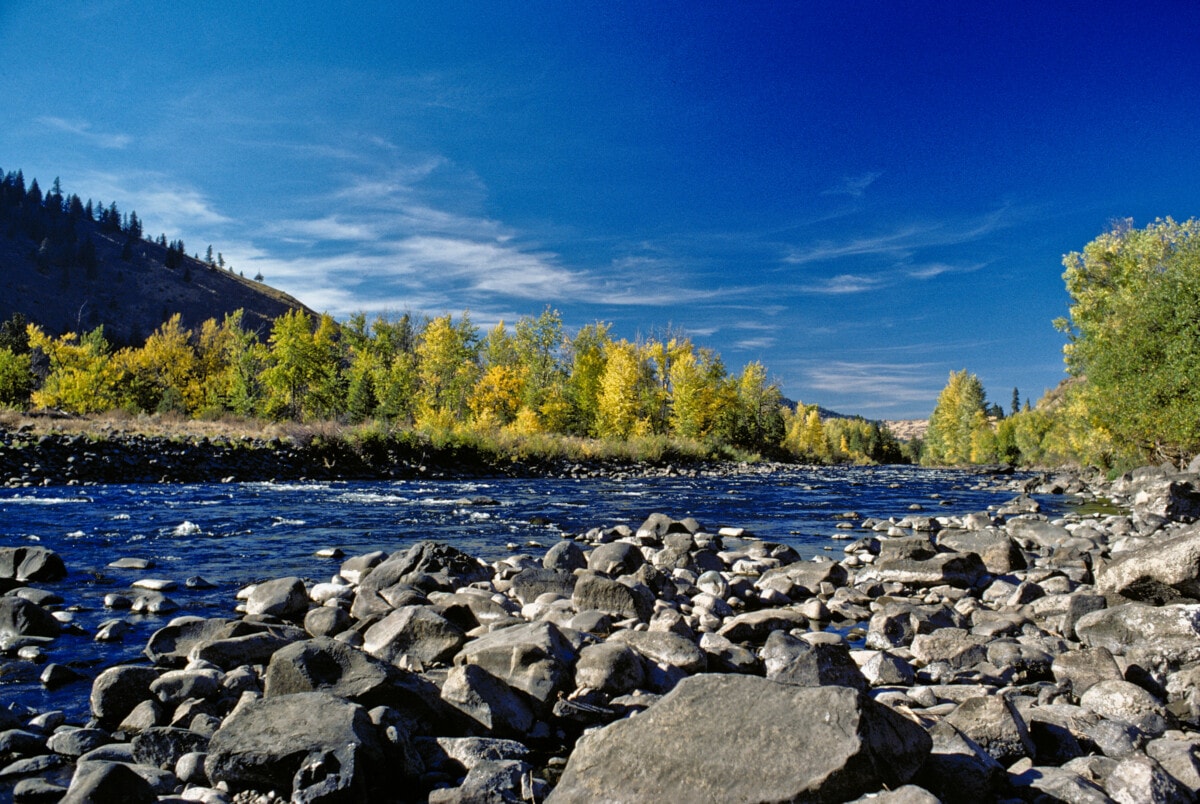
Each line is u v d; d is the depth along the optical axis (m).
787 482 34.72
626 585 6.99
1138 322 25.22
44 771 3.63
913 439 143.38
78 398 46.22
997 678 5.51
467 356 64.19
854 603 8.45
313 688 4.14
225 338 71.69
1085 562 10.28
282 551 11.17
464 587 8.41
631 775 3.14
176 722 4.23
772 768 2.96
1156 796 3.17
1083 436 36.56
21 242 162.62
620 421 57.03
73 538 11.63
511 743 3.94
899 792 2.76
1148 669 5.46
